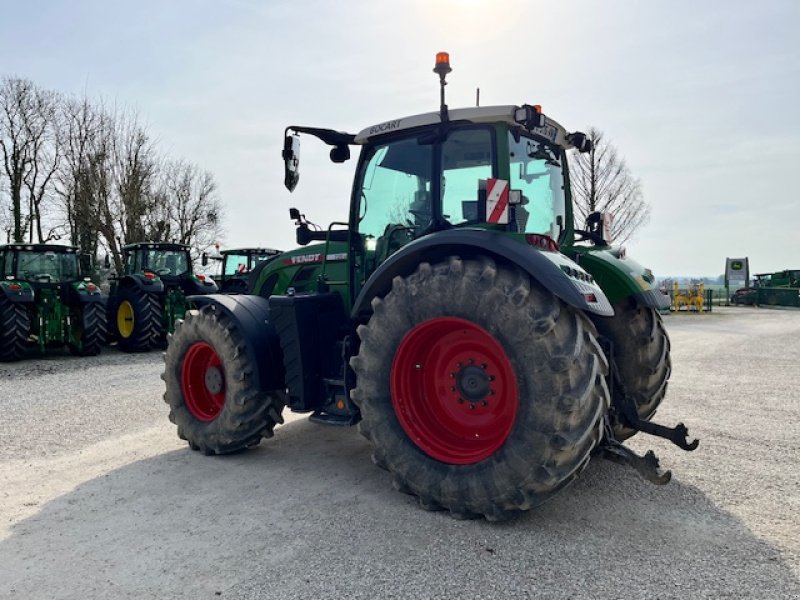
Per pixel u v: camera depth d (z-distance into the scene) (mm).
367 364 3535
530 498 3053
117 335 11836
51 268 11594
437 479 3277
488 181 3285
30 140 22609
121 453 4547
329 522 3203
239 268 15617
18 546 2977
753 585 2498
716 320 19859
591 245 4539
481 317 3166
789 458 4273
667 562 2713
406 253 3467
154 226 22156
